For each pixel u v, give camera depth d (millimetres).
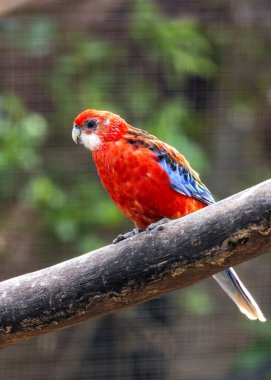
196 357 13508
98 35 14461
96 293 6227
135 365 13578
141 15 14328
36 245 13703
